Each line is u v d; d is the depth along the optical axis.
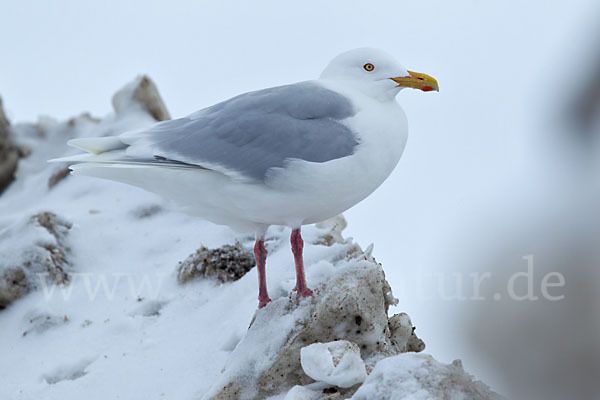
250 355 8.38
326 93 9.04
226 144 8.66
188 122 9.20
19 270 13.12
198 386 8.92
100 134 19.00
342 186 8.65
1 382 10.72
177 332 10.64
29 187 19.52
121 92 19.91
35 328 12.00
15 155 21.19
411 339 9.20
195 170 8.71
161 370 9.73
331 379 7.56
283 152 8.53
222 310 10.59
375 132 8.79
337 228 13.94
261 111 8.86
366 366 8.05
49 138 22.11
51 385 10.16
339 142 8.61
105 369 10.26
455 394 6.51
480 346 2.49
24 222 13.98
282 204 8.65
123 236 14.48
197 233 13.91
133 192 16.19
